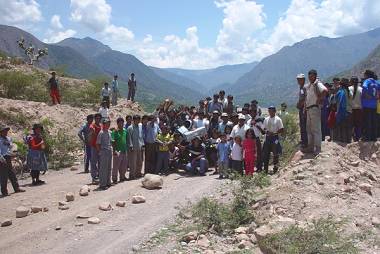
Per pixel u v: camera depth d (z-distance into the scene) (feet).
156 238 29.71
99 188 45.09
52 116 77.25
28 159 49.49
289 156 45.62
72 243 29.66
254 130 46.55
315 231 25.57
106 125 44.83
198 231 29.99
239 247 26.89
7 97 89.45
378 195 33.04
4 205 40.55
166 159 50.85
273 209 31.12
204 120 54.60
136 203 38.68
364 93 40.83
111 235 30.89
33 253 28.30
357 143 40.47
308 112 38.75
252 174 41.52
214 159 51.60
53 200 41.47
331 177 33.94
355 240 26.48
